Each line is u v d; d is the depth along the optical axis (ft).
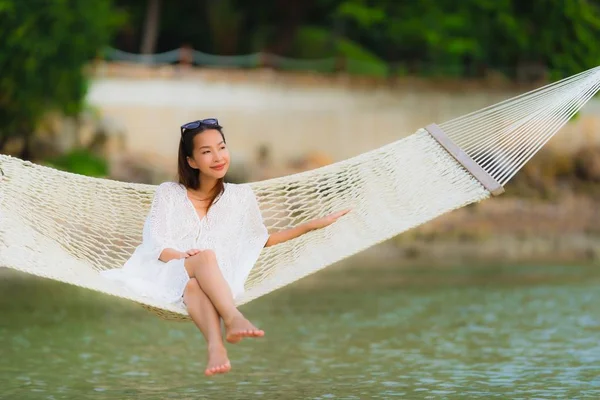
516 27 81.46
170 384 27.40
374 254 68.33
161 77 83.71
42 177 23.56
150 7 94.89
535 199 83.87
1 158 23.12
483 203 81.41
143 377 28.35
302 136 87.71
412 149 24.03
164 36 105.50
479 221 78.74
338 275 56.95
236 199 23.09
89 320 39.83
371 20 94.89
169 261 21.76
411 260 65.31
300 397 25.70
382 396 25.71
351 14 95.20
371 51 107.14
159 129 83.87
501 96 89.15
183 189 22.93
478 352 31.81
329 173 24.11
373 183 23.97
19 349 32.96
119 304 44.96
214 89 85.61
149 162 78.89
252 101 86.58
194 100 84.99
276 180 23.84
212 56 99.40
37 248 21.76
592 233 76.84
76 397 25.82
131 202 24.22
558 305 43.50
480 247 71.26
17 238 21.72
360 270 59.67
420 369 29.14
